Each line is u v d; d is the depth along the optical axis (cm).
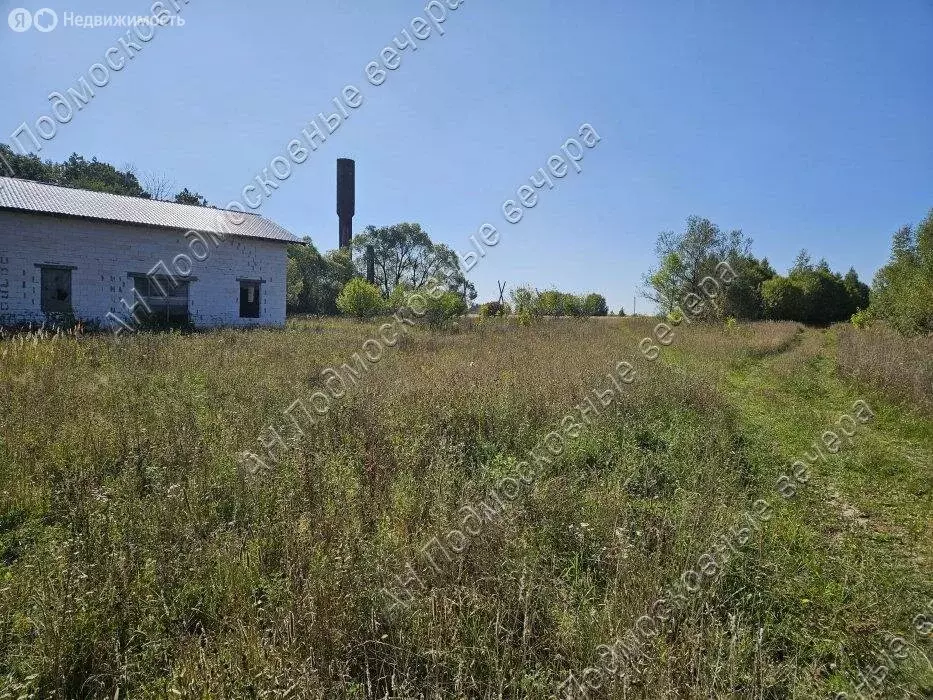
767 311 4116
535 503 392
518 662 246
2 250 1698
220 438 499
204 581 299
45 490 400
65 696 230
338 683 222
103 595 268
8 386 641
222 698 211
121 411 559
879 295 2467
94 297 1864
